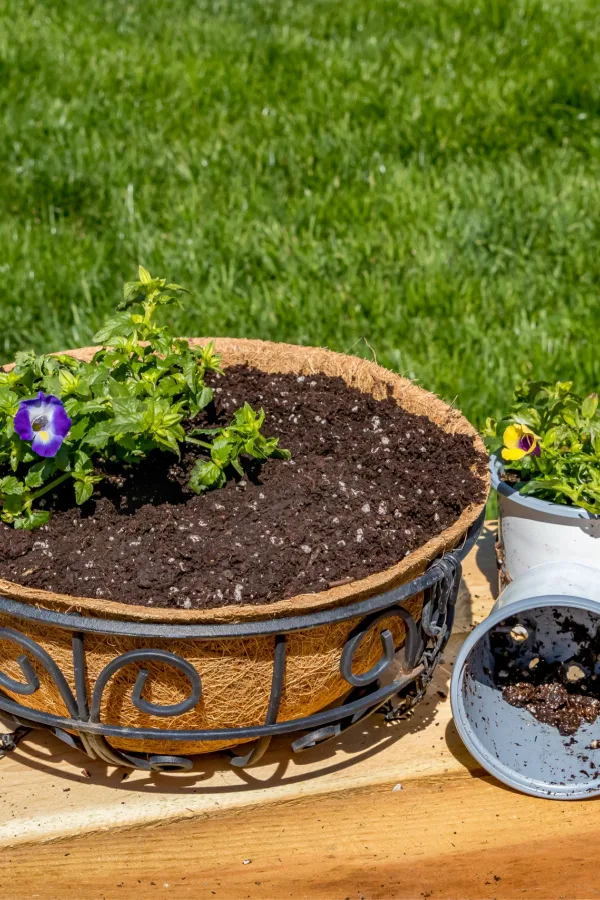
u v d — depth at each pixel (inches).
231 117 179.8
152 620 55.2
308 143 168.2
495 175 158.9
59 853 65.2
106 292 133.9
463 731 67.7
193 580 61.3
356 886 63.3
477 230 144.6
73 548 65.3
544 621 76.3
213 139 170.6
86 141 166.9
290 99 186.1
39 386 73.4
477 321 128.2
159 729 61.5
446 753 70.9
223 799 66.7
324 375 88.5
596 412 84.4
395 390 84.9
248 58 203.3
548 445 75.5
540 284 135.9
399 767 69.6
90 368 72.8
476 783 70.3
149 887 63.4
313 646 59.8
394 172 161.5
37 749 71.0
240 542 65.1
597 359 121.3
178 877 64.1
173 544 65.1
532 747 70.2
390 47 210.2
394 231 144.9
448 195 154.5
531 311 131.1
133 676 59.1
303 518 68.1
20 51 199.2
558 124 177.6
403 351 122.3
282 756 70.4
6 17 218.8
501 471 79.1
